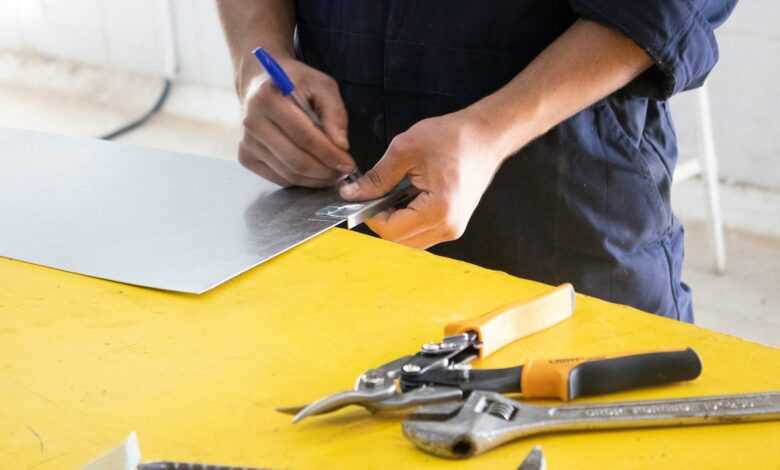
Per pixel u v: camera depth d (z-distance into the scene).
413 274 0.92
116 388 0.74
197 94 3.84
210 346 0.80
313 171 1.11
